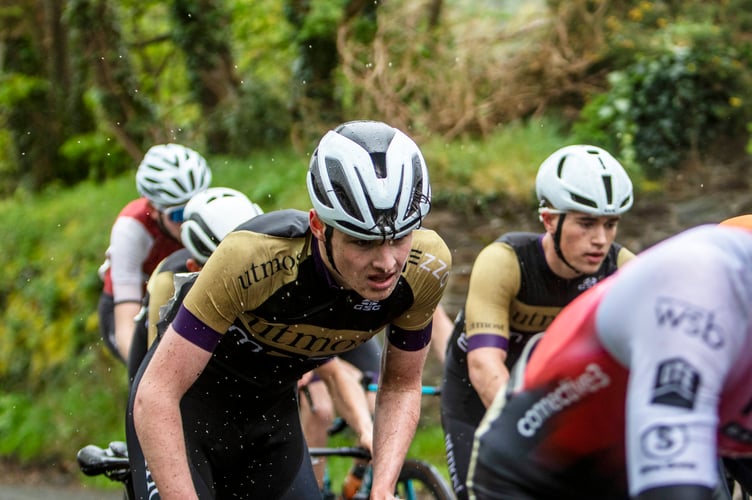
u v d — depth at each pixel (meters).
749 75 14.00
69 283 14.13
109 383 13.05
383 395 4.26
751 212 12.63
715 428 2.18
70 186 21.02
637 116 14.09
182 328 3.73
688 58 14.11
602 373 2.54
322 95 16.83
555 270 5.05
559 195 4.81
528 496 2.80
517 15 16.19
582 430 2.66
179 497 3.64
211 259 3.74
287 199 14.16
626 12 15.70
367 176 3.34
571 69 15.12
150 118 19.00
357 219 3.34
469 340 4.98
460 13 17.03
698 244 2.31
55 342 14.00
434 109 14.74
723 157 13.80
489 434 2.91
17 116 21.03
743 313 2.26
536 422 2.76
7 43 21.52
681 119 13.91
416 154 3.53
